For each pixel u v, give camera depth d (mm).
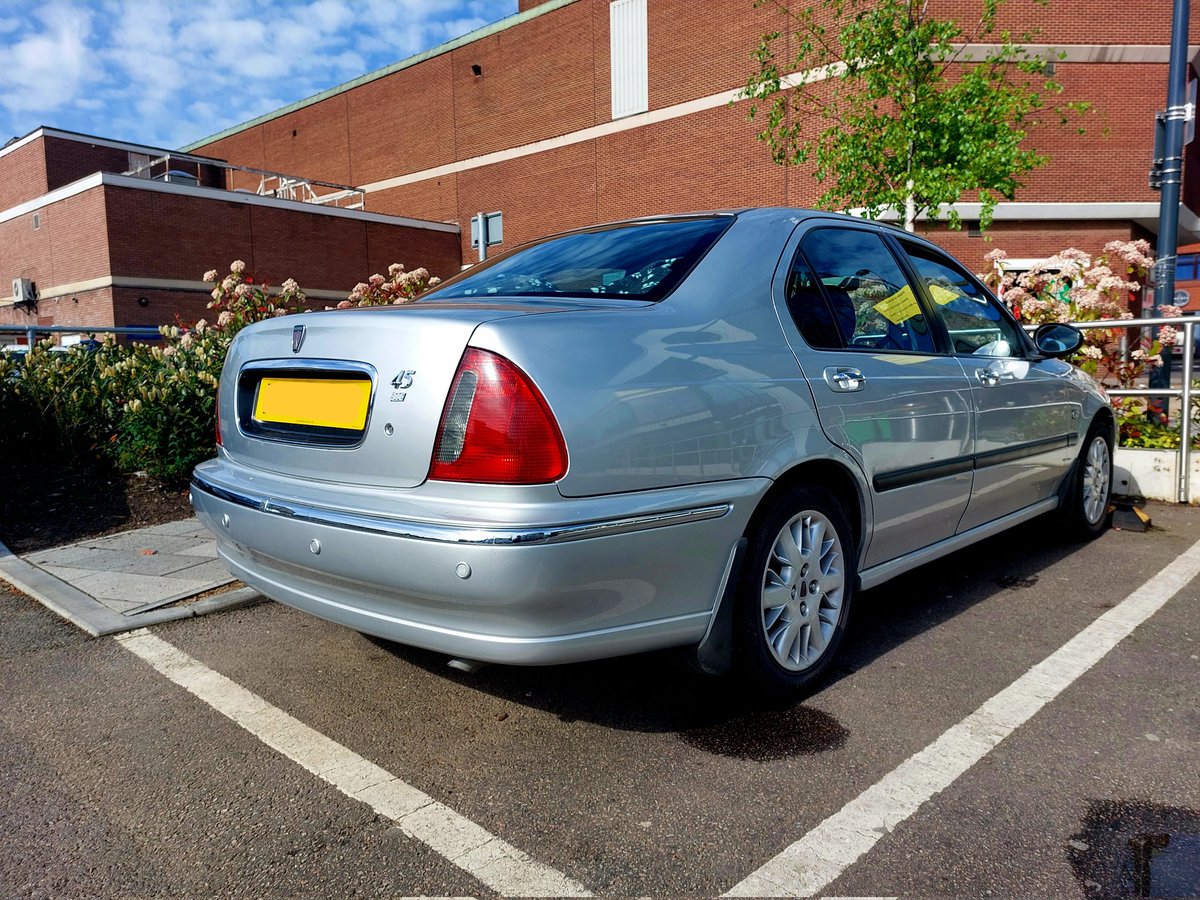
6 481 6059
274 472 2727
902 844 2074
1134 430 6488
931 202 9594
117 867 2043
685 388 2412
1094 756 2486
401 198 30156
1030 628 3549
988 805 2236
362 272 26688
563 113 24625
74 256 23078
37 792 2383
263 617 3791
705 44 21078
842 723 2713
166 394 5930
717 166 21109
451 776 2438
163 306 22672
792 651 2824
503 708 2867
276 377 2771
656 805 2266
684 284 2674
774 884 1937
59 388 6625
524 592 2094
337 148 32469
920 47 9492
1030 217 17266
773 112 11055
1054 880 1932
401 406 2279
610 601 2264
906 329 3457
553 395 2156
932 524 3488
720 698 2910
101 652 3398
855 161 10094
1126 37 16984
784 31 19297
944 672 3104
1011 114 10203
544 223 25516
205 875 2012
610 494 2229
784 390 2693
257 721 2797
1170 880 1923
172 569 4371
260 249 24453
